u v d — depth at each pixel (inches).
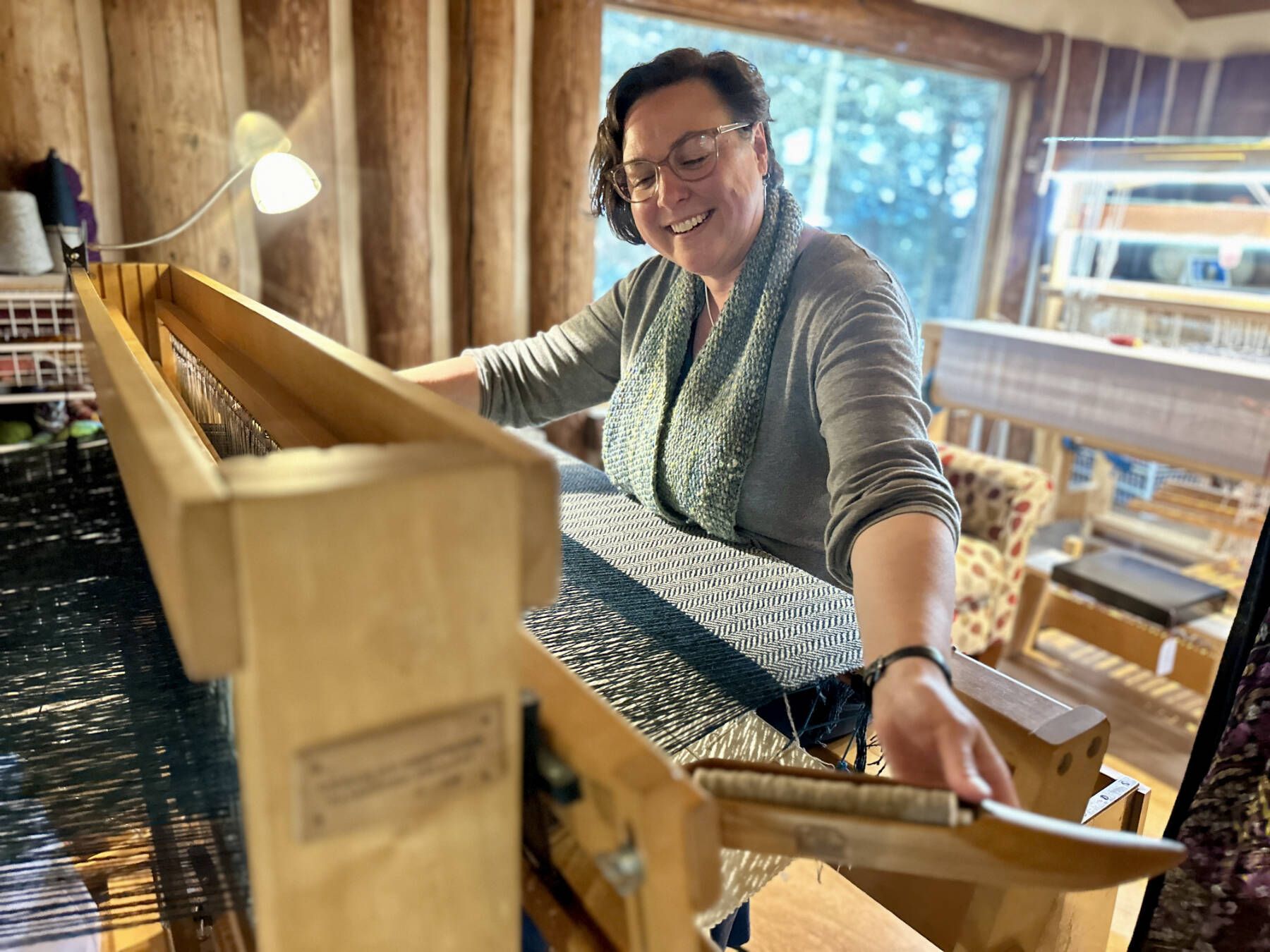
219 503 10.6
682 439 41.5
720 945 30.1
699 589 35.0
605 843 15.0
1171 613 82.4
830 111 128.6
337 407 21.0
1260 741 31.7
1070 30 137.7
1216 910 33.2
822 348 35.5
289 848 12.4
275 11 80.6
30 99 70.9
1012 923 27.6
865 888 30.6
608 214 47.6
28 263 66.3
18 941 19.4
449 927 14.2
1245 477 85.4
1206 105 151.9
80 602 35.9
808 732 30.3
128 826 22.5
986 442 149.6
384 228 90.4
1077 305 119.9
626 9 103.1
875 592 24.3
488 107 92.9
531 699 16.4
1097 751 24.5
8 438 58.1
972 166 144.7
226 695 20.6
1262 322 93.7
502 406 50.6
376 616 11.9
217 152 80.0
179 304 49.5
